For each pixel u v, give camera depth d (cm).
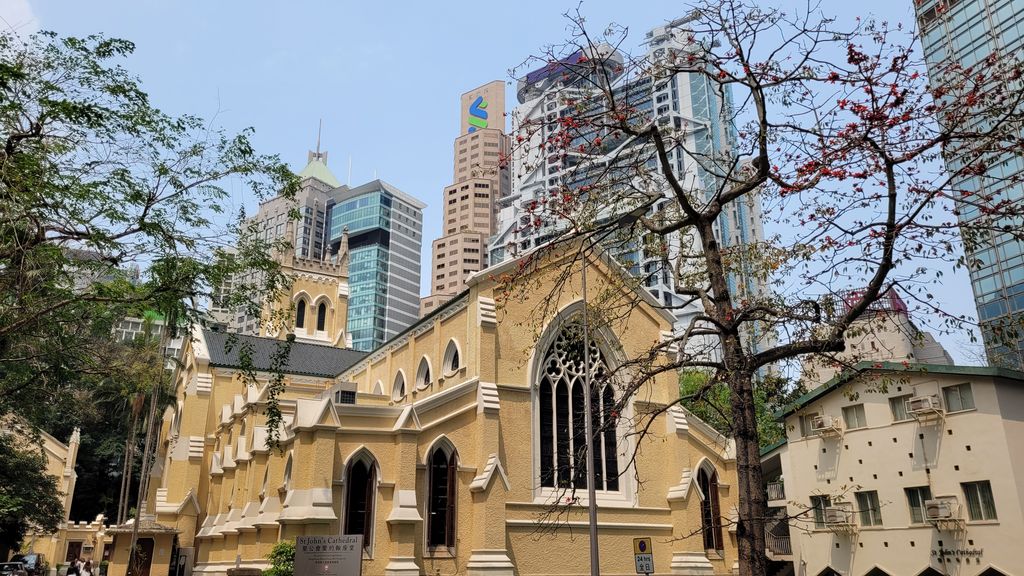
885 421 3653
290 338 2719
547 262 3688
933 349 4375
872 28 1658
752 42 1784
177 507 4778
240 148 2247
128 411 7038
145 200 2117
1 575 4469
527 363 3500
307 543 2350
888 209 1625
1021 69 1630
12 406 3048
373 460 3097
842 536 3697
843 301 1803
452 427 3266
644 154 2234
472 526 3122
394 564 2916
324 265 7200
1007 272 5278
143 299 2159
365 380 5100
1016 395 3328
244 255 2364
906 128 1670
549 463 3450
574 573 3275
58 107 1870
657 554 3522
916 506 3459
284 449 3347
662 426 3791
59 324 2380
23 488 4709
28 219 1916
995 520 3164
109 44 2031
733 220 13938
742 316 1825
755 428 1753
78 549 6931
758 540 1669
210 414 5134
